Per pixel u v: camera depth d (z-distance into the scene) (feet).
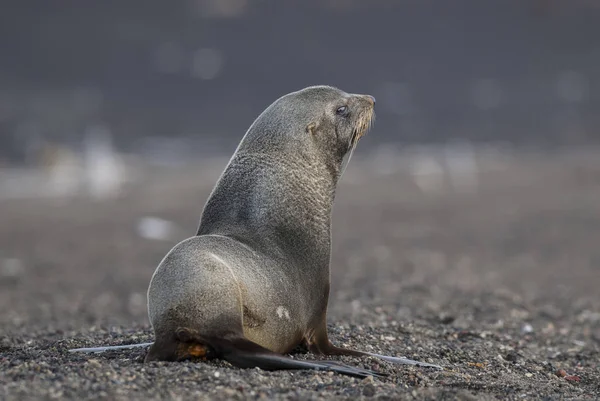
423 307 184.75
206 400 82.38
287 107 113.09
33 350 113.39
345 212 438.81
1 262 310.65
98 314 204.03
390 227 391.24
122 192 520.01
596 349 147.02
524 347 138.31
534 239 350.64
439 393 90.58
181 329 93.35
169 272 95.81
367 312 169.17
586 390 108.58
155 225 401.49
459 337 138.92
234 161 110.01
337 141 115.14
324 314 110.01
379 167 642.22
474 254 317.63
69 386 83.82
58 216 435.12
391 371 103.19
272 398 84.38
